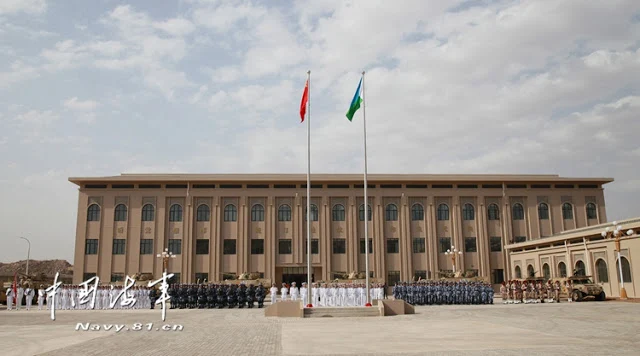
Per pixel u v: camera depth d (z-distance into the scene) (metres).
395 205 68.44
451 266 67.38
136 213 65.81
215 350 16.36
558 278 46.12
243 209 66.88
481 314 30.66
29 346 17.78
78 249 64.56
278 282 66.62
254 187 67.56
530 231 68.62
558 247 53.94
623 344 16.59
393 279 66.44
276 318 29.75
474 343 17.16
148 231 65.56
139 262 64.69
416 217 68.50
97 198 66.12
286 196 67.62
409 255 66.88
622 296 42.41
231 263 65.62
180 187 66.88
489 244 68.19
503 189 69.31
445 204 69.19
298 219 67.06
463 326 23.16
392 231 67.75
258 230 66.69
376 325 24.28
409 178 68.19
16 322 28.47
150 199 66.38
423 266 67.19
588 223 69.31
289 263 66.12
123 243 65.12
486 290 41.84
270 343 17.92
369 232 67.44
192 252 65.31
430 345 16.80
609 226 48.19
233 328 23.66
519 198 69.69
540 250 57.66
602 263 47.19
